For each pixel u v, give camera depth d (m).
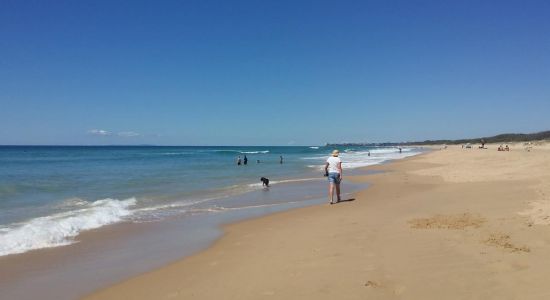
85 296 5.55
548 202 9.84
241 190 18.39
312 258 6.41
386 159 51.41
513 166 23.59
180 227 10.23
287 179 24.22
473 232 7.32
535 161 25.31
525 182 15.48
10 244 8.23
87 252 7.83
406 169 29.75
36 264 7.03
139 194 16.88
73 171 30.70
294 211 12.09
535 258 5.53
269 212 12.23
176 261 7.09
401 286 4.93
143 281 6.04
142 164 42.78
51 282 6.13
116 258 7.41
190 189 18.80
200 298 5.11
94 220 10.95
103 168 35.03
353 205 12.58
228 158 61.75
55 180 22.39
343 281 5.24
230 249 7.71
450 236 7.14
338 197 13.80
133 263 7.05
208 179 24.19
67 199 15.02
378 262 5.91
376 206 11.91
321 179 23.88
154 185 20.53
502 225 7.67
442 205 11.05
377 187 17.84
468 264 5.50
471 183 16.88
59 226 9.88
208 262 6.86
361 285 5.05
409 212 10.23
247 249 7.59
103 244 8.47
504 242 6.45
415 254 6.18
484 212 9.30
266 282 5.47
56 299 5.48
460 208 10.23
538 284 4.61
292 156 71.50
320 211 11.77
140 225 10.50
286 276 5.64
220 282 5.66
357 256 6.31
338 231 8.35
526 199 10.95
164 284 5.83
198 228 10.08
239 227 10.00
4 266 6.91
